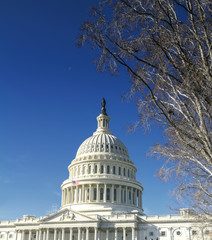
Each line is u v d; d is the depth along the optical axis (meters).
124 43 20.75
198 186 29.27
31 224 113.81
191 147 21.70
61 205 132.50
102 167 131.25
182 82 20.80
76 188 126.69
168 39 20.34
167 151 26.39
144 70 22.09
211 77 19.44
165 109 21.94
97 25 20.50
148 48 21.00
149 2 20.25
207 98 20.17
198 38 19.53
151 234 101.25
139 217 105.75
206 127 21.38
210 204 33.22
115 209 118.62
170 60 20.27
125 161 136.50
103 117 151.88
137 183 132.25
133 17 20.45
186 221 99.06
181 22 20.03
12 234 119.56
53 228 107.12
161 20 20.09
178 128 21.53
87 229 103.00
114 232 106.12
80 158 137.38
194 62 20.50
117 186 126.81
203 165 25.50
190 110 22.05
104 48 20.53
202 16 19.14
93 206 119.44
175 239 98.12
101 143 139.50
